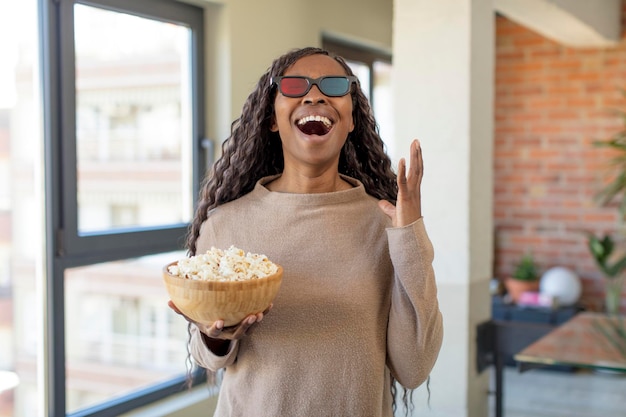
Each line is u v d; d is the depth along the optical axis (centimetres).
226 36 343
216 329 127
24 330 283
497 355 338
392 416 152
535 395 469
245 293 124
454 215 325
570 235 566
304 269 140
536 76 568
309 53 146
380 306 142
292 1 388
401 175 131
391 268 144
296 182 149
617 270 486
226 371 147
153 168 330
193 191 348
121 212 314
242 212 149
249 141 155
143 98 322
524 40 570
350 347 137
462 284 325
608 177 551
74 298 295
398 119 334
